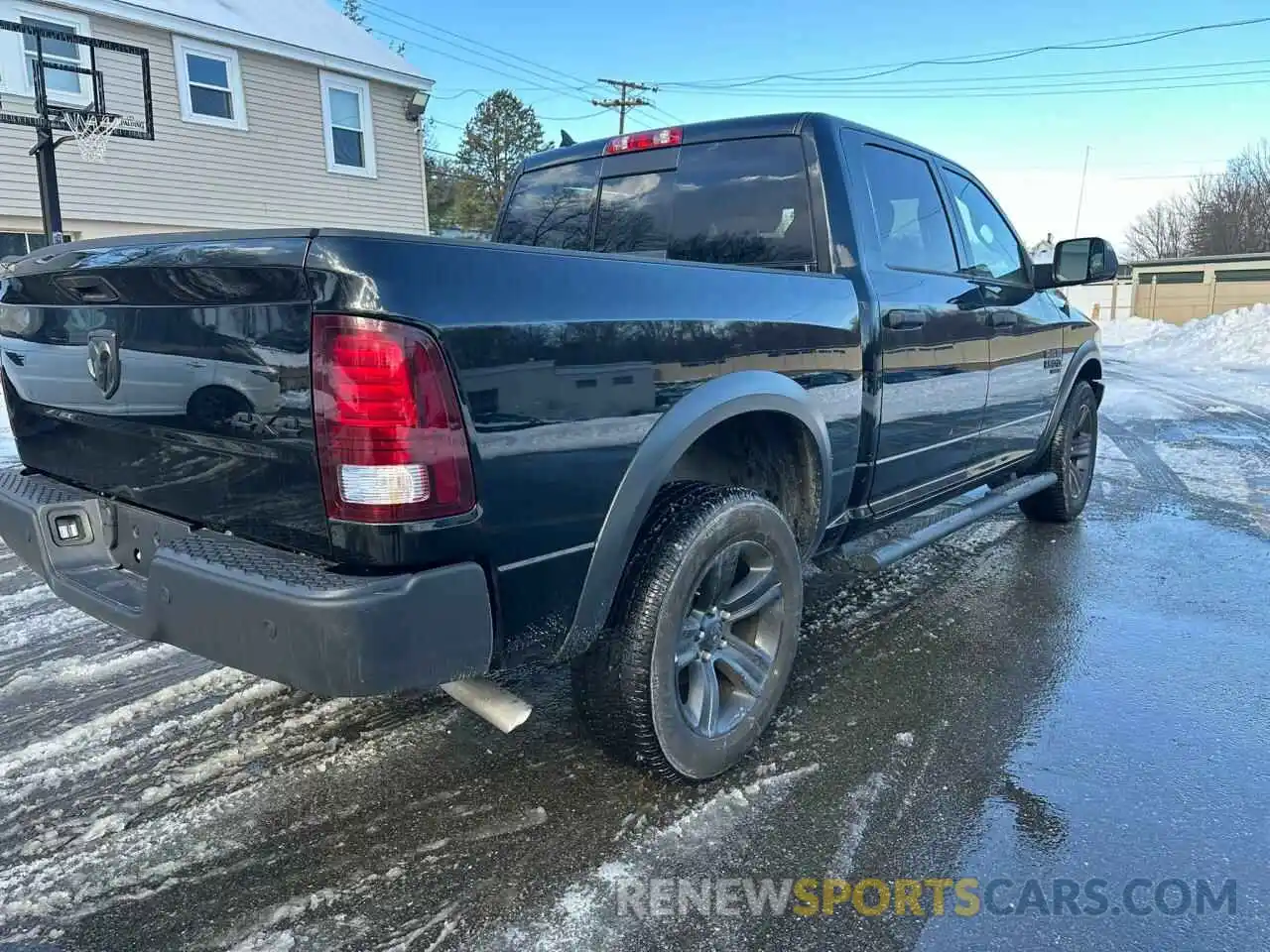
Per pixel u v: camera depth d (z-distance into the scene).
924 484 3.71
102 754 2.71
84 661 3.36
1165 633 3.74
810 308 2.77
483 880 2.15
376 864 2.21
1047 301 4.70
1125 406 11.25
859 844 2.30
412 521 1.73
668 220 3.54
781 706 3.07
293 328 1.73
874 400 3.11
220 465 1.98
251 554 1.89
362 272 1.66
